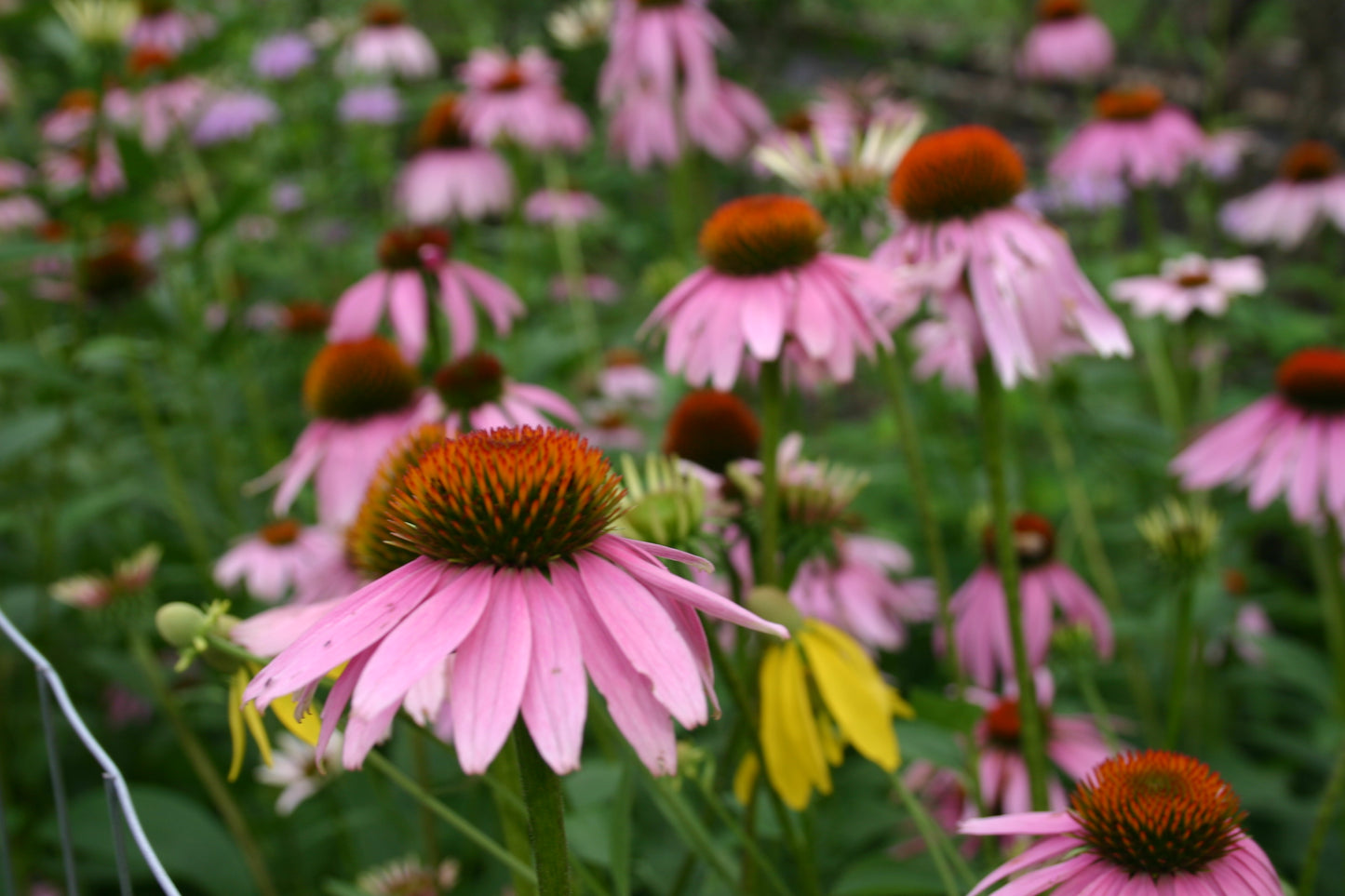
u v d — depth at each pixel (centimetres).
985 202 69
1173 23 137
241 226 129
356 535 63
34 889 85
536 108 113
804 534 68
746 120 121
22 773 87
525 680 52
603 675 53
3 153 123
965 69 179
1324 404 79
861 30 157
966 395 108
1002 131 173
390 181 141
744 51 156
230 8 142
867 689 63
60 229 112
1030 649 80
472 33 157
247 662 60
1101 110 116
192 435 95
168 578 91
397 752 77
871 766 73
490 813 75
